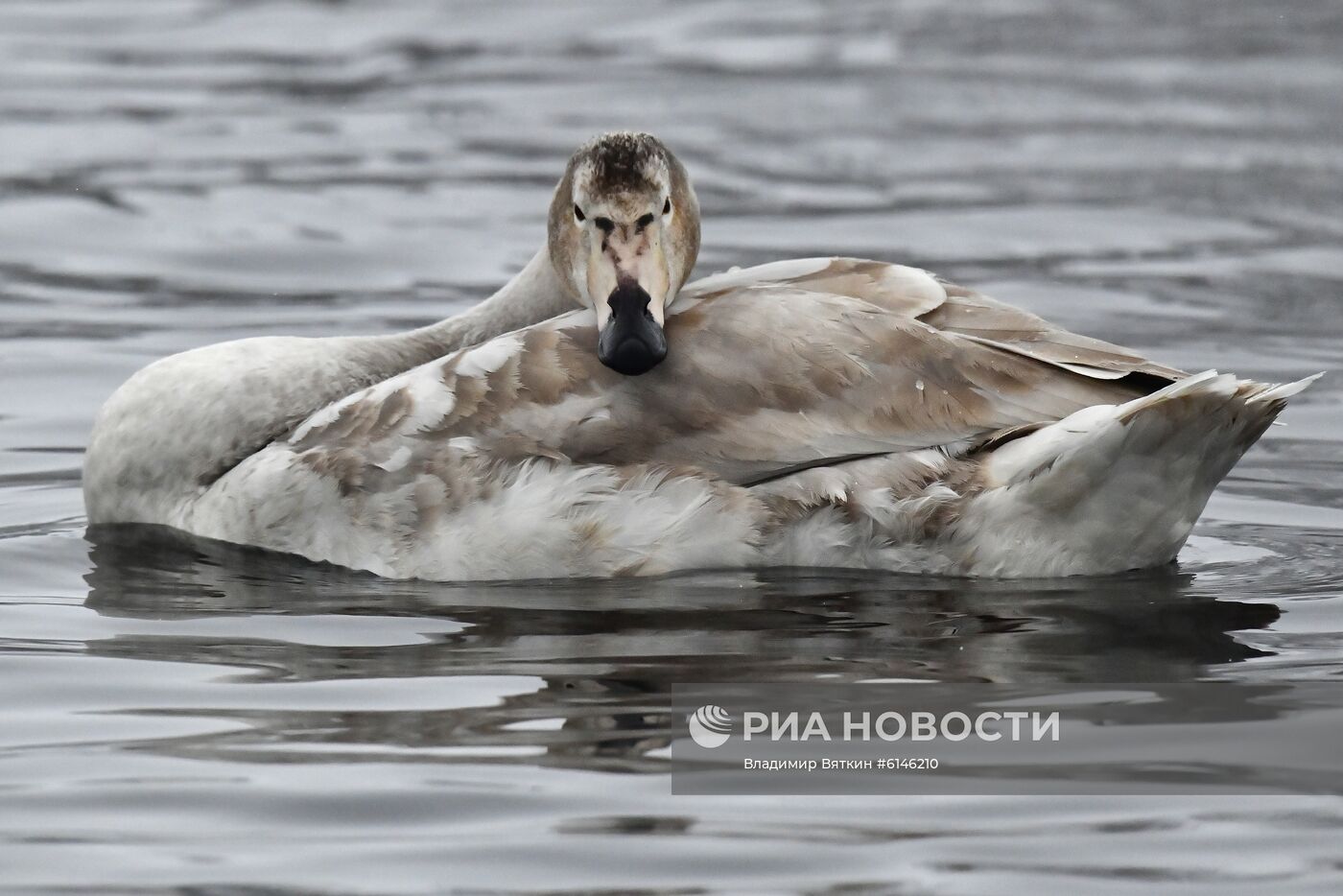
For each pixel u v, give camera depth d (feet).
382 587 41.73
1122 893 26.91
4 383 60.08
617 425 41.81
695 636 37.37
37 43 116.78
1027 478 39.96
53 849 28.58
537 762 31.30
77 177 86.17
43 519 47.85
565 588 41.16
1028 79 106.22
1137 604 39.22
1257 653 36.01
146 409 46.85
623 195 43.24
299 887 27.35
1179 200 82.64
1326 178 86.02
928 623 37.99
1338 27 116.78
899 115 98.99
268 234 77.97
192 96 103.60
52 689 35.19
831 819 29.22
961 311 43.09
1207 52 111.55
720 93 104.06
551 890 27.22
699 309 42.75
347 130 96.22
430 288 71.46
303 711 33.78
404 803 29.89
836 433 41.16
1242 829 28.66
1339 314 67.21
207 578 42.60
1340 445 53.93
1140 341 63.98
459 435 42.60
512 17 124.47
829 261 44.55
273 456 44.52
